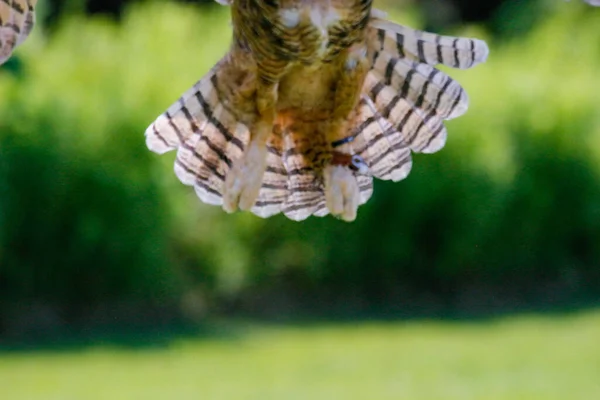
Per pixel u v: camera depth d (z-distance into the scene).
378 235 32.38
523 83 34.97
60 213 27.94
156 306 29.36
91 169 27.98
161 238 28.92
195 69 31.33
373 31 8.88
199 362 25.67
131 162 28.42
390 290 32.69
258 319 30.45
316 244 31.89
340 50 8.30
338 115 8.66
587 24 43.00
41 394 22.70
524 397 22.52
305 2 8.05
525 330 29.25
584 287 34.44
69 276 28.31
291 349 27.09
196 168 9.02
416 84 8.98
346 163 8.81
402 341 28.03
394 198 32.19
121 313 28.88
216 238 30.64
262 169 8.62
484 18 57.28
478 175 32.69
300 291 32.16
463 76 35.31
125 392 22.91
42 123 27.89
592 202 34.59
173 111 8.90
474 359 26.08
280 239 31.67
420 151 9.16
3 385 23.31
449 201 32.62
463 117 32.84
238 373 24.64
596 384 23.47
